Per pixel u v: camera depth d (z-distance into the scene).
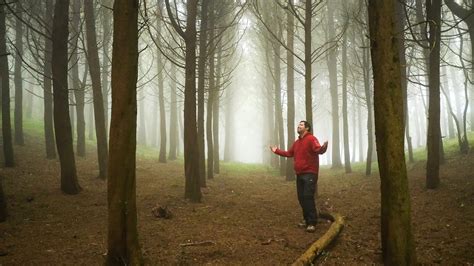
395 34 4.29
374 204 8.67
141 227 6.63
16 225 6.54
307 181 6.64
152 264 4.64
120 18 4.10
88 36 12.09
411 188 9.99
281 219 7.52
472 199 7.72
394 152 4.23
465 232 5.73
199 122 11.93
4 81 12.15
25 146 16.42
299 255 5.02
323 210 7.65
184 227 6.67
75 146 18.69
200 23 11.48
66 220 7.06
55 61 9.34
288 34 15.81
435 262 4.60
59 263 4.69
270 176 16.84
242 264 4.70
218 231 6.38
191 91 9.38
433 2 9.25
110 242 4.13
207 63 12.84
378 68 4.32
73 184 9.41
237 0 13.77
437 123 9.45
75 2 15.34
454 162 12.41
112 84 4.13
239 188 12.33
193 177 9.33
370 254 4.97
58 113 9.37
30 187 9.77
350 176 14.93
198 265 4.66
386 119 4.27
